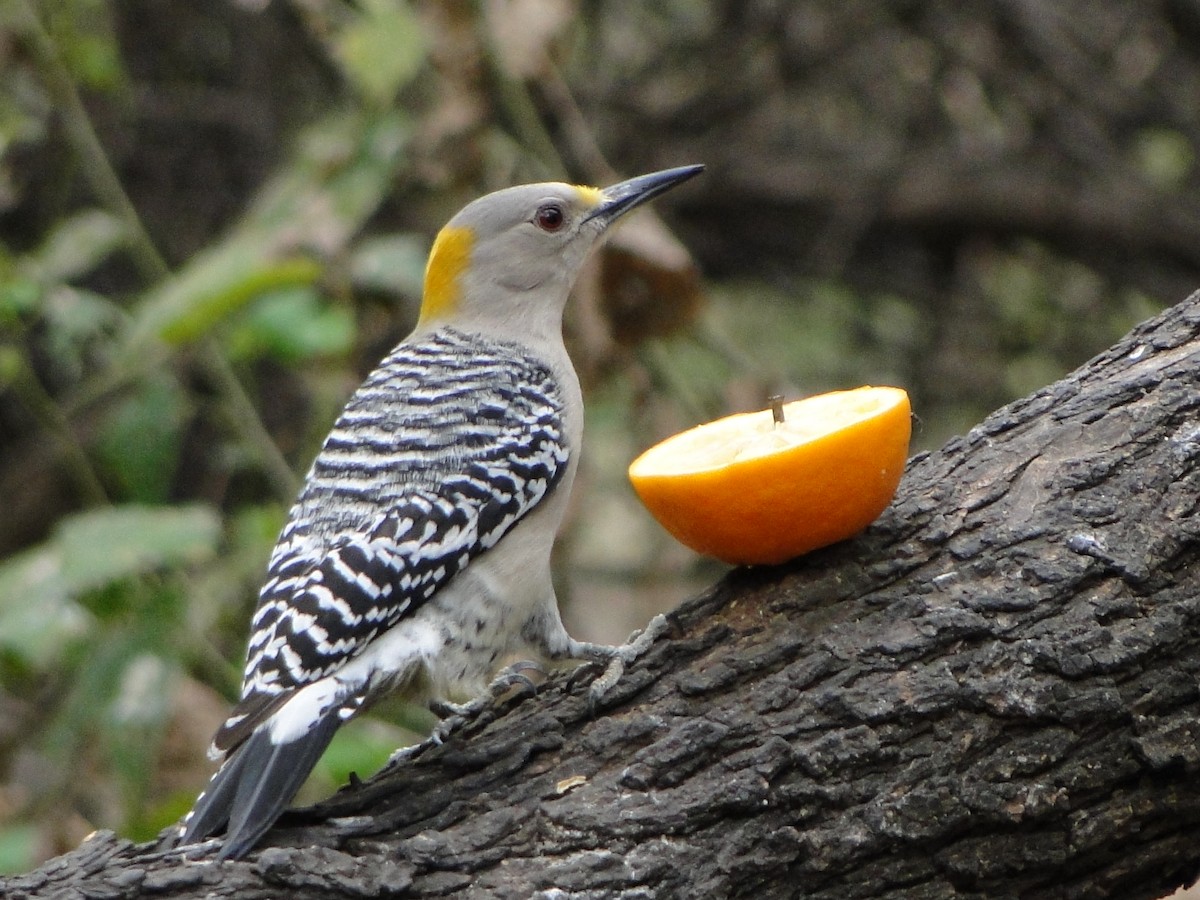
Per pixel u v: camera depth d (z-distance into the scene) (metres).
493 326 8.93
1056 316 18.20
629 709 7.16
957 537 7.27
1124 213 17.58
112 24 15.72
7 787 12.73
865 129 18.06
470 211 9.03
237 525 13.95
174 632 11.85
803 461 6.89
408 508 7.77
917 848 6.70
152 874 6.46
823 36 17.50
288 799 6.86
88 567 11.12
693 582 18.19
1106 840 6.76
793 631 7.12
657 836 6.73
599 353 12.52
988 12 17.50
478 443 8.05
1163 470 7.23
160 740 11.71
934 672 6.88
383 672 7.51
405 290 13.55
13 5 12.91
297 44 16.44
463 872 6.66
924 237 18.06
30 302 12.59
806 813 6.73
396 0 13.02
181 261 16.33
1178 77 17.86
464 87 13.09
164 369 13.83
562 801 6.86
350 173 12.98
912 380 18.20
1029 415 7.75
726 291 18.58
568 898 6.59
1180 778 6.78
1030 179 17.66
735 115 17.75
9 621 10.98
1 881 6.46
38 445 15.91
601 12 17.14
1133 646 6.81
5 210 15.59
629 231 12.52
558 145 15.69
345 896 6.48
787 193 17.66
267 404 15.94
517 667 7.93
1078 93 17.72
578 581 18.02
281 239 12.70
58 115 15.09
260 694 7.23
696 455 7.36
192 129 16.36
